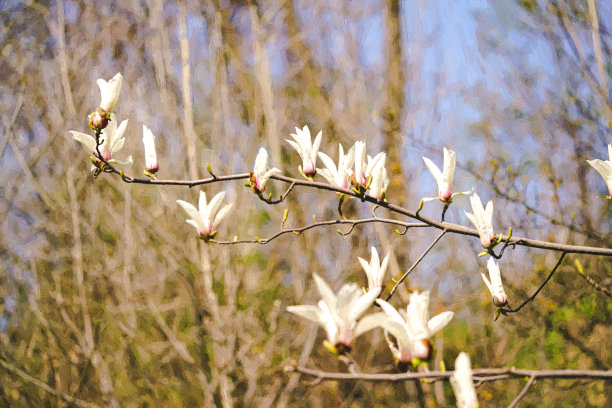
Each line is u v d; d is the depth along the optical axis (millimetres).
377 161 3648
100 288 8922
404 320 2422
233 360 7969
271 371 8320
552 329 7672
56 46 9711
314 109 9422
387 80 8641
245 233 8672
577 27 7848
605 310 7738
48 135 9695
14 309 9508
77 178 9336
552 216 7199
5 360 9062
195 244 8227
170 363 9273
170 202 8766
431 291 8031
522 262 7695
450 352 8805
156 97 9453
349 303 2281
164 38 9375
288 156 9312
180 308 9586
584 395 8289
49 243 9461
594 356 7383
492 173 6715
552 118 7789
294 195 8883
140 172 9055
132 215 9133
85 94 9578
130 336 8445
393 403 8602
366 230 8430
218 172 8812
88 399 8922
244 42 9992
